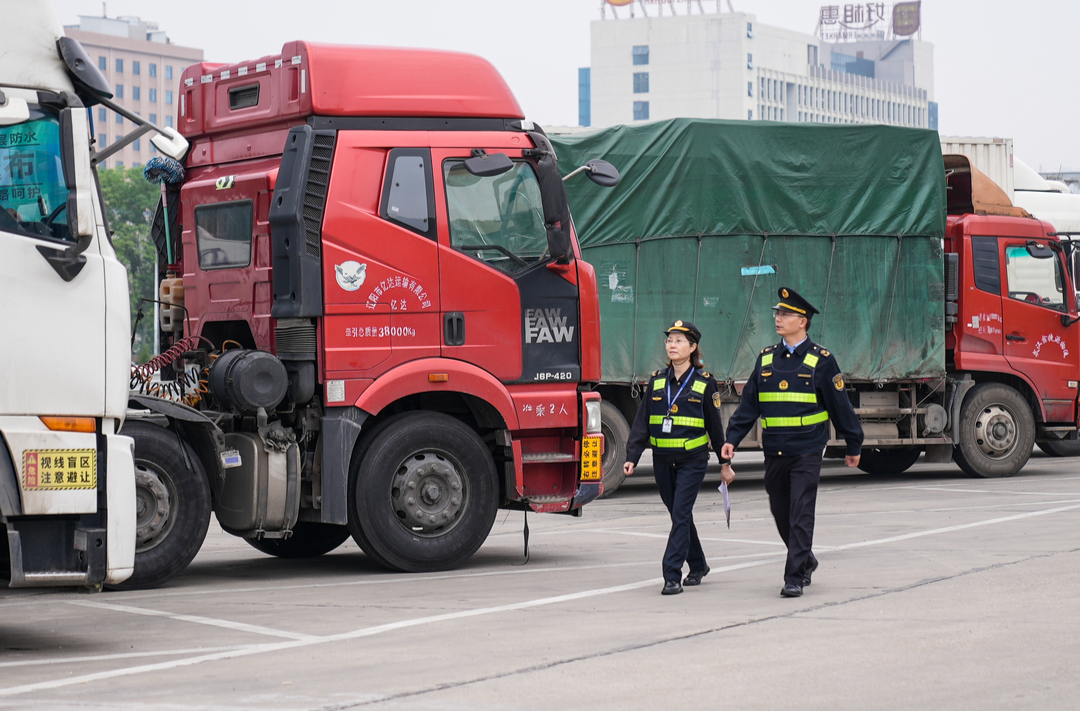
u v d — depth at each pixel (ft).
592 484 34.99
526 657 21.76
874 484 56.54
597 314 35.24
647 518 46.32
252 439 32.17
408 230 32.83
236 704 18.60
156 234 37.96
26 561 22.52
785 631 23.65
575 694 18.98
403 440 32.91
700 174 53.01
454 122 33.76
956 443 57.57
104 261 23.56
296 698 18.95
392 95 33.09
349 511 32.86
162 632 24.88
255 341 33.58
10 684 20.26
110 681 20.39
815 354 28.37
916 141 56.65
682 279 52.95
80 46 23.53
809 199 54.85
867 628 23.70
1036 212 75.97
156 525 30.73
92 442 23.08
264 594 29.84
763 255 54.08
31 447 22.52
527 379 34.06
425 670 20.85
